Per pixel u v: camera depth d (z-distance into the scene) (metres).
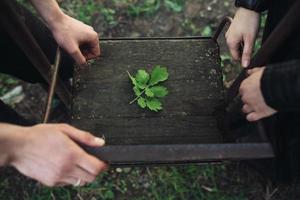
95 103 0.86
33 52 0.71
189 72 0.89
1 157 0.57
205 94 0.87
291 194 1.10
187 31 1.31
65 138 0.57
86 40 0.84
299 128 0.74
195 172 1.12
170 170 1.12
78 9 1.32
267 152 0.60
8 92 1.21
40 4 0.77
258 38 1.24
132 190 1.10
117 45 0.92
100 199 1.09
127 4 1.33
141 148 0.60
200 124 0.84
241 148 0.60
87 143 0.60
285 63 0.57
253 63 0.73
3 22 0.62
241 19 0.81
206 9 1.34
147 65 0.90
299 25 0.61
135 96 0.86
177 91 0.87
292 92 0.56
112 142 0.82
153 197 1.10
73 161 0.58
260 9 0.78
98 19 1.32
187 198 1.09
